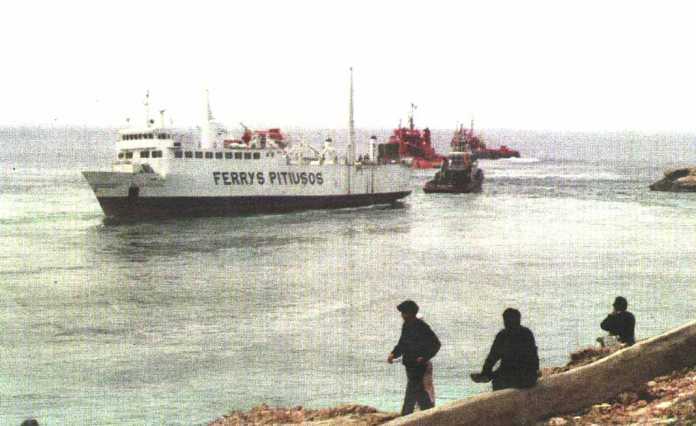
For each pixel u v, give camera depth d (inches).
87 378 1959.9
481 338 2333.9
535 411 733.3
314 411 1179.9
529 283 3292.3
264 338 2377.0
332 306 2856.8
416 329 863.1
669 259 3951.8
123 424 1615.4
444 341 2292.1
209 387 1873.8
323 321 2615.7
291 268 3703.3
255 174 5979.3
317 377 1956.2
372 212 6343.5
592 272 3567.9
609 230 5152.6
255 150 5984.3
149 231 5083.7
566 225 5442.9
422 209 6609.3
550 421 730.2
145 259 3993.6
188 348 2265.0
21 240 4685.0
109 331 2484.0
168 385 1891.0
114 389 1865.2
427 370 863.7
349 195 6574.8
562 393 752.3
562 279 3388.3
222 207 5876.0
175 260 3961.6
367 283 3314.5
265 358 2143.2
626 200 7406.5
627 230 5152.6
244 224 5487.2
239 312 2765.7
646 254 4124.0
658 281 3336.6
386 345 2298.2
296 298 3011.8
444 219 5856.3
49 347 2283.5
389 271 3612.2
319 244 4544.8
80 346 2295.8
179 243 4569.4
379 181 6786.4
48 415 1672.0
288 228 5290.4
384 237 4859.7
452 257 4037.9
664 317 2608.3
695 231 5093.5
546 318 2603.3
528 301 2898.6
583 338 2326.5
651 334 2346.2
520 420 724.7
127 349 2251.5
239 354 2193.7
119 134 5861.2
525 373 735.1
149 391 1845.5
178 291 3166.8
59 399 1784.0
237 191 5905.5
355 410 1126.4
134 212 5654.5
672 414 714.8
